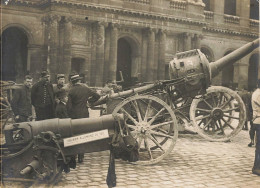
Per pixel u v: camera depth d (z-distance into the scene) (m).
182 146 8.14
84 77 15.91
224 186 4.94
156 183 5.05
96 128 4.88
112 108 7.43
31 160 4.68
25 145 4.72
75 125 4.87
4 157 4.57
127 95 7.42
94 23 16.56
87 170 5.72
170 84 7.53
